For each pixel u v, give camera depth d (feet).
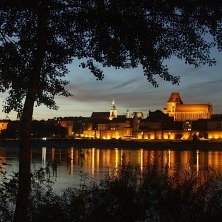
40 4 35.22
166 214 48.29
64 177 128.26
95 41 38.65
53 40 38.32
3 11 36.29
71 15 36.81
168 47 38.78
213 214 47.96
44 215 45.32
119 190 46.91
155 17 37.24
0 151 59.47
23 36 36.96
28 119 35.17
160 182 50.19
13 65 36.88
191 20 37.22
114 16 36.01
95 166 216.13
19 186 34.81
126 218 46.14
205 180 53.88
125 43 37.78
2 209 43.80
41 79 41.73
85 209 46.19
